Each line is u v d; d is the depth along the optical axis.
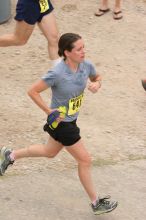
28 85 20.38
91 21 26.06
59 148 13.02
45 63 22.23
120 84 20.97
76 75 11.91
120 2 27.23
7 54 22.81
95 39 24.48
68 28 25.25
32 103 19.09
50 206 13.59
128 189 14.57
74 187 14.45
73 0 28.23
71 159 15.80
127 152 16.52
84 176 12.64
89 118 18.47
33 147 13.30
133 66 22.42
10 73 21.23
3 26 25.09
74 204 13.73
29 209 13.41
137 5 28.03
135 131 17.81
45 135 17.03
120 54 23.31
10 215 13.12
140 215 13.46
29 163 15.46
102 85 20.77
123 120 18.48
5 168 13.78
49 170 15.18
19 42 18.81
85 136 17.20
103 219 13.20
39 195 14.00
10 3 25.66
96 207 12.84
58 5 27.58
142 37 24.97
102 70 21.91
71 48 11.60
